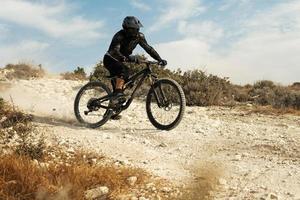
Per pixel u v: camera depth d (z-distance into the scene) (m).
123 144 7.90
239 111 13.80
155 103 14.48
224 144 8.59
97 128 9.31
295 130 10.28
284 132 9.95
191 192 5.34
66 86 17.61
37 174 5.25
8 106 9.55
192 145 8.38
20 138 7.29
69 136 8.06
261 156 7.73
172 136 8.97
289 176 6.48
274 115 13.09
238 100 17.16
